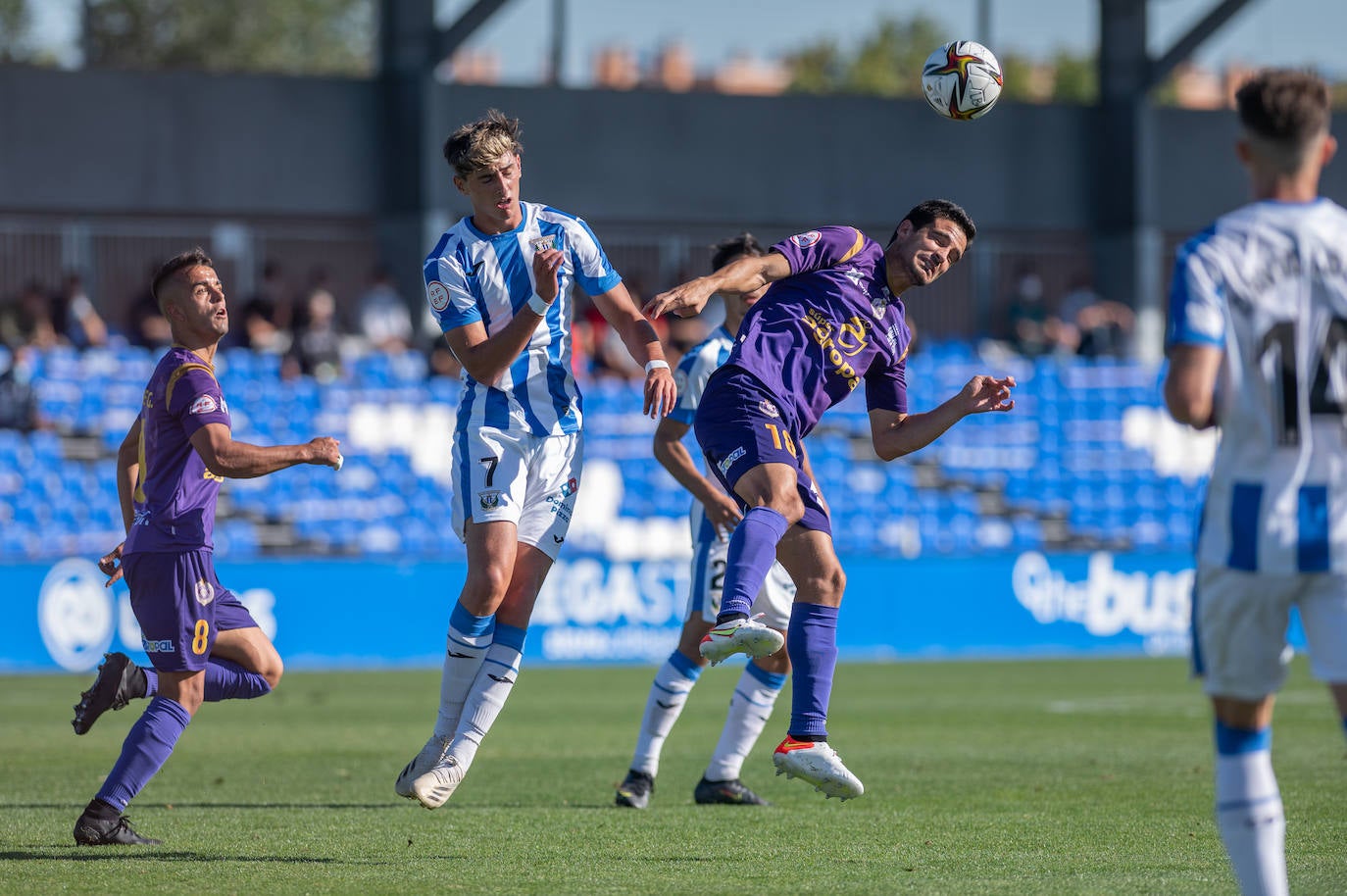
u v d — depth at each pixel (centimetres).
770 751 3070
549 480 1898
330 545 6366
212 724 3609
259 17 14500
